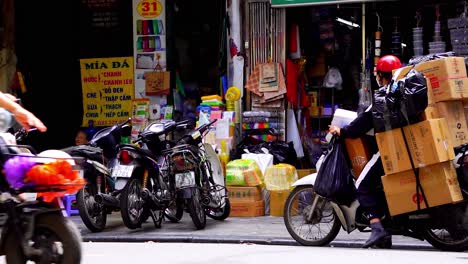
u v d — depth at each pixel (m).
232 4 16.16
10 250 6.38
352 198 10.05
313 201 10.55
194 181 12.45
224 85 16.53
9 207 6.30
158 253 10.05
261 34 16.22
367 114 9.80
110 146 12.48
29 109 18.03
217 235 11.84
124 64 17.42
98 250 10.50
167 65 17.33
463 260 8.94
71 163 6.32
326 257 9.30
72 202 15.05
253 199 14.35
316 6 15.86
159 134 12.66
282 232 12.15
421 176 9.45
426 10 15.66
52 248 6.31
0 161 6.24
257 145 15.52
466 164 9.47
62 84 18.09
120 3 17.75
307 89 17.09
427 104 9.24
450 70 9.61
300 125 16.61
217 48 17.59
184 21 17.75
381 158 9.64
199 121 15.41
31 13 18.03
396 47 15.93
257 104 16.16
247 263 8.88
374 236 9.74
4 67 17.09
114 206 12.37
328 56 16.94
